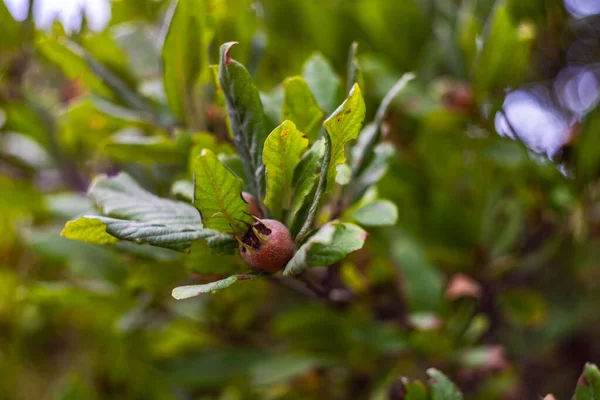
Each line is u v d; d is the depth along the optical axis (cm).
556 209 94
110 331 109
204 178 63
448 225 100
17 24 100
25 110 107
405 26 112
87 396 106
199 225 67
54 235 93
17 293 107
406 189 101
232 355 100
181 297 62
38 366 127
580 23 119
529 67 122
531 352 132
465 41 101
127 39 96
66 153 110
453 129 102
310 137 70
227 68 67
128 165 92
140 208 67
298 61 112
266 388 101
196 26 77
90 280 94
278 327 98
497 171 102
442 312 90
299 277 74
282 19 114
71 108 88
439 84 106
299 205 66
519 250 107
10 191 110
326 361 96
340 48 112
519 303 99
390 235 94
